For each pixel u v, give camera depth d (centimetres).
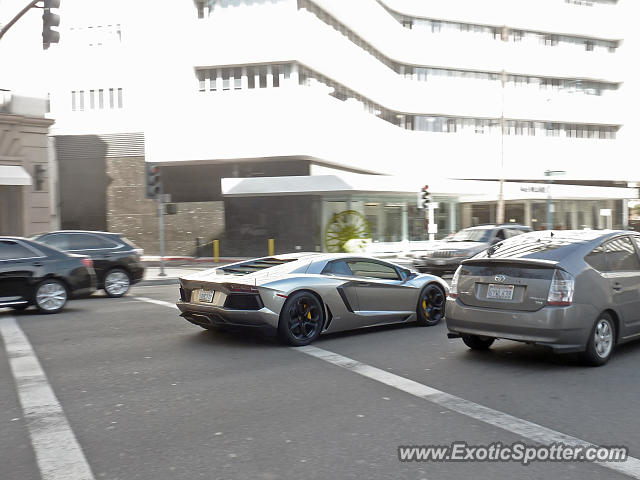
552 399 512
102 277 1355
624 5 4591
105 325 917
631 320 669
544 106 4394
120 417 466
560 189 3675
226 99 2872
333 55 3059
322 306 781
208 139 2889
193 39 2888
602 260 653
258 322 725
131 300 1280
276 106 2812
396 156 3781
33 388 551
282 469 365
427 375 597
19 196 2062
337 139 3052
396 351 716
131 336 820
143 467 369
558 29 4416
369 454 389
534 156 4375
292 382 570
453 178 4128
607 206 4081
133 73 3089
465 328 667
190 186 2998
